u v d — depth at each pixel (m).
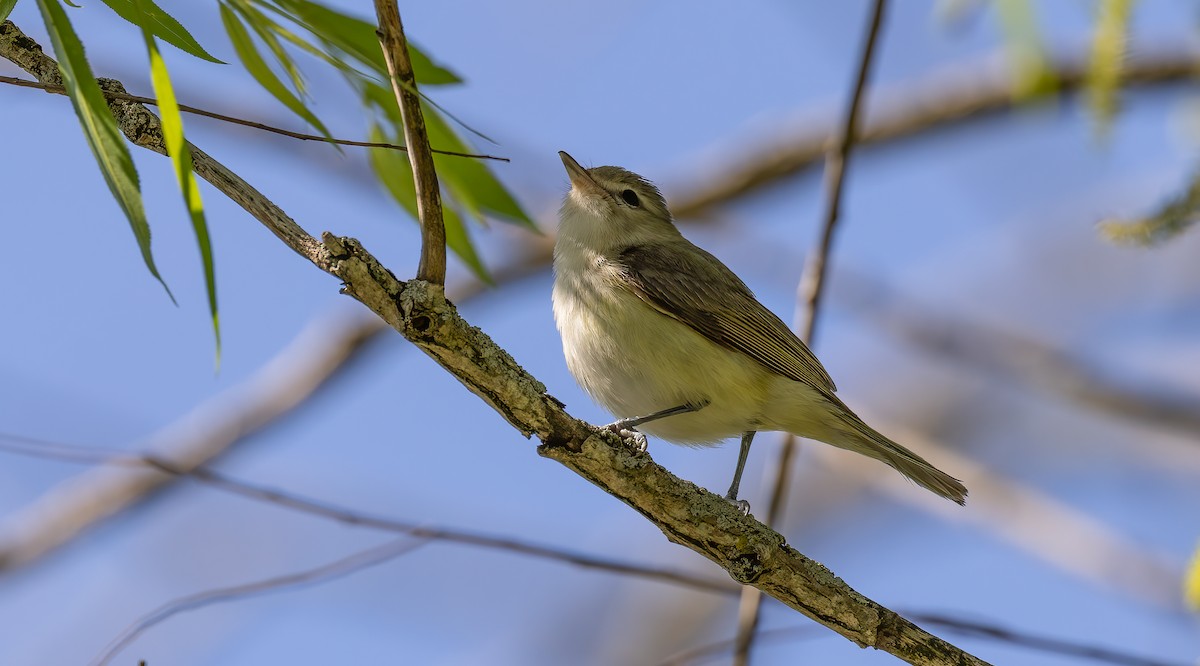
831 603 8.41
